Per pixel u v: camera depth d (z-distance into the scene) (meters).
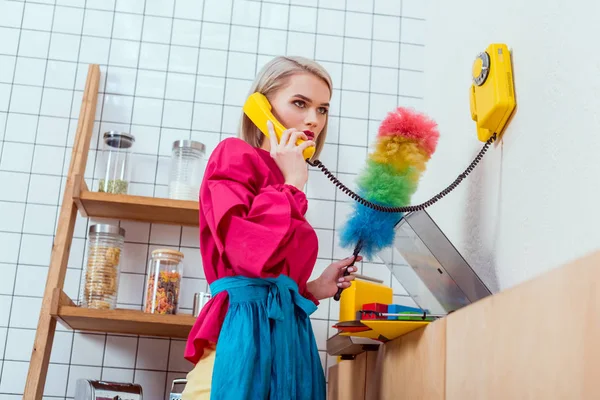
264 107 1.69
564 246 1.36
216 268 1.52
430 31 2.73
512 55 1.72
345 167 2.68
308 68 1.76
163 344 2.48
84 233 2.52
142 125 2.64
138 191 2.58
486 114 1.73
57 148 2.59
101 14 2.72
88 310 2.15
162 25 2.73
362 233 1.60
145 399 2.43
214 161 1.53
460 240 2.05
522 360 0.90
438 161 2.37
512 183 1.66
